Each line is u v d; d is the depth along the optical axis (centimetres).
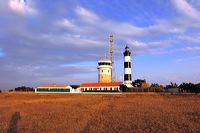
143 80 12306
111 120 3662
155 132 2795
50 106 5850
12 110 5131
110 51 13825
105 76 12900
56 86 11781
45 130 3031
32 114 4472
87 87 11538
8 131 3009
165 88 11219
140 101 6994
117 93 9950
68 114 4412
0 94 10125
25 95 9819
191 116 3931
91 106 5828
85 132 2881
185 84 10769
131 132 2811
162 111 4650
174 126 3102
